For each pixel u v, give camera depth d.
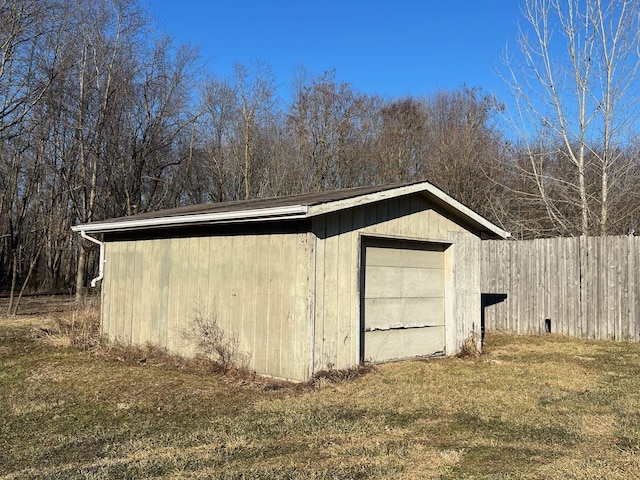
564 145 16.58
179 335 8.63
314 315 6.89
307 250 6.89
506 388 6.68
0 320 14.11
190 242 8.61
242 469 4.00
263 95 28.05
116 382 6.96
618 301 10.91
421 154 27.33
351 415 5.46
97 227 9.88
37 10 18.05
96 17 20.83
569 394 6.38
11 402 6.03
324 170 26.94
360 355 7.82
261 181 28.00
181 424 5.20
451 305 9.39
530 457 4.27
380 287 8.27
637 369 7.98
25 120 20.28
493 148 24.53
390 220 8.21
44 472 3.96
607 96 15.48
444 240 9.26
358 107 27.62
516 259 12.52
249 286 7.60
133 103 22.56
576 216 17.52
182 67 24.22
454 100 27.55
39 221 26.56
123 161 22.61
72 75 20.58
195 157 27.06
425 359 8.78
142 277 9.51
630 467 4.00
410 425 5.16
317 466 4.07
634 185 15.92
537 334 12.05
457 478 3.83
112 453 4.39
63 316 12.16
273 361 7.19
